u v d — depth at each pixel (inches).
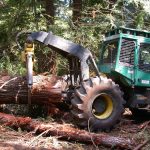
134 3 572.1
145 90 412.5
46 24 570.6
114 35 402.9
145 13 577.6
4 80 392.8
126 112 488.7
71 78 394.3
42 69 560.1
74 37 556.7
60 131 324.2
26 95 388.8
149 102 410.3
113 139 313.6
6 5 579.5
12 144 303.6
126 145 309.0
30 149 294.7
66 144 313.3
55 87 385.4
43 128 332.8
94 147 314.2
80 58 374.0
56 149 302.0
